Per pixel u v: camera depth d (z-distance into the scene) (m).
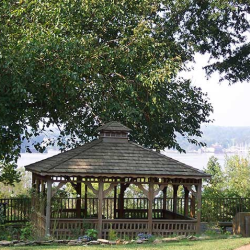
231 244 14.16
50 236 16.52
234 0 26.05
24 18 21.86
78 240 15.60
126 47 23.47
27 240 15.83
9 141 22.95
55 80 21.25
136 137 26.20
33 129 24.33
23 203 22.88
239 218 18.20
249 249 13.30
